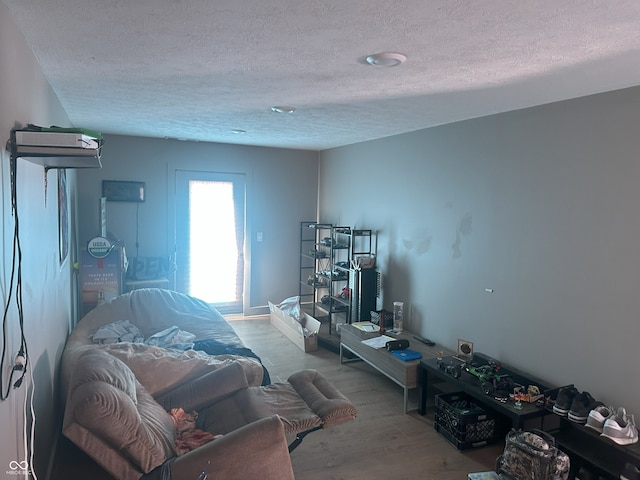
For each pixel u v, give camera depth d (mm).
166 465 1874
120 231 5488
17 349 1599
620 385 2623
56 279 2881
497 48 1975
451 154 3859
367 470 2779
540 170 3064
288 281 6465
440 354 3686
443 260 3959
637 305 2529
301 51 2070
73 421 1804
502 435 3113
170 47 2043
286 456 1937
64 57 2197
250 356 3588
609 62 2133
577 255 2840
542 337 3080
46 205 2387
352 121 3908
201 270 5973
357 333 4266
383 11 1601
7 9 1567
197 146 5746
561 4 1507
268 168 6168
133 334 3775
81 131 1714
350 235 5227
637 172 2512
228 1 1537
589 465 2514
